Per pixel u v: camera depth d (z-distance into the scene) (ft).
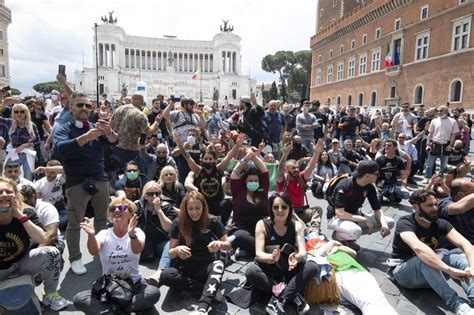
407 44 102.63
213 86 267.39
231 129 38.01
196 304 12.44
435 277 12.32
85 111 14.34
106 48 261.44
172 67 268.82
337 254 13.53
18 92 176.35
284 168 20.15
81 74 247.09
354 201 16.89
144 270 15.17
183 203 13.14
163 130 32.68
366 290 11.94
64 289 13.23
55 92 41.09
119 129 20.22
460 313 11.30
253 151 16.75
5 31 182.09
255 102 30.81
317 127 36.40
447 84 86.17
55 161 19.22
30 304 10.78
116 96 227.61
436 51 90.17
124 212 11.98
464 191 15.51
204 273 12.82
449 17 85.30
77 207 14.47
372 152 33.83
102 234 12.19
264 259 12.44
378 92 117.08
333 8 162.20
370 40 121.80
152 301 11.56
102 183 14.96
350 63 136.87
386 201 26.53
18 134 22.27
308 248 13.92
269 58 253.85
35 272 11.33
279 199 12.97
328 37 155.12
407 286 13.64
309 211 19.24
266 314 11.96
